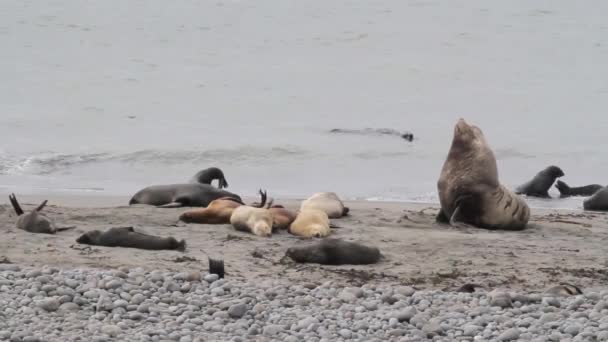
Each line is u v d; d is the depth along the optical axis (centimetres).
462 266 4297
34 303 3089
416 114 12681
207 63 15962
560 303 3350
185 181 8325
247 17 19450
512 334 2905
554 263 4450
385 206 6869
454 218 5638
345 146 9962
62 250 4203
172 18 19162
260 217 4916
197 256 4247
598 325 3039
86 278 3397
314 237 4869
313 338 2875
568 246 4969
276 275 3931
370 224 5478
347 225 5394
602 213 6819
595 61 16425
